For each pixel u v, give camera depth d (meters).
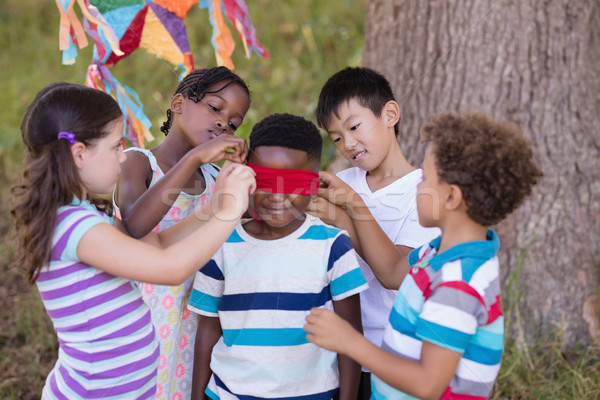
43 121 1.44
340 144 1.92
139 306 1.58
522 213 2.81
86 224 1.43
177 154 1.92
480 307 1.35
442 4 2.82
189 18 5.78
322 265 1.60
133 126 2.28
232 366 1.61
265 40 5.52
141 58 5.34
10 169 4.49
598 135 2.87
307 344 1.58
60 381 1.54
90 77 2.18
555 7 2.71
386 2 3.00
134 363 1.55
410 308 1.44
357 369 1.62
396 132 2.00
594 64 2.85
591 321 2.80
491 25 2.75
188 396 2.01
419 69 2.90
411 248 1.81
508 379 2.57
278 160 1.51
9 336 3.10
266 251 1.60
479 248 1.39
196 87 1.84
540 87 2.75
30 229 1.42
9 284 3.56
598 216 2.87
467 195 1.37
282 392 1.57
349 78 1.89
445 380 1.35
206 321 1.72
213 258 1.65
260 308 1.58
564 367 2.64
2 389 2.70
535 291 2.81
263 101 4.72
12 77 5.42
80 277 1.47
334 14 5.69
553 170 2.79
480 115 1.44
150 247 1.45
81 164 1.47
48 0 6.46
